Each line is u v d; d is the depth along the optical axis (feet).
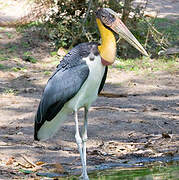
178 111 45.57
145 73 59.93
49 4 69.77
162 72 60.44
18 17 76.69
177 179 27.55
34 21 74.59
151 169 30.50
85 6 66.64
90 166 31.60
